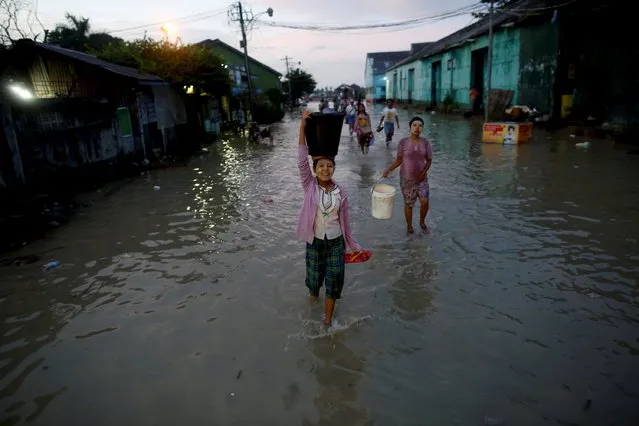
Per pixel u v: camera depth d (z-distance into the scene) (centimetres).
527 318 393
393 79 6494
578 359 334
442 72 3719
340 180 1004
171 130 1647
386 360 341
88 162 1052
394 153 1418
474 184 909
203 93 2062
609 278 462
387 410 289
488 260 518
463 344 358
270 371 331
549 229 614
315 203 375
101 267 537
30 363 350
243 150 1780
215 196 905
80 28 3531
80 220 744
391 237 606
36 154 870
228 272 511
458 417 281
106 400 305
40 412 296
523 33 2158
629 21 1627
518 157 1224
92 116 1078
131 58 1692
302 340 371
